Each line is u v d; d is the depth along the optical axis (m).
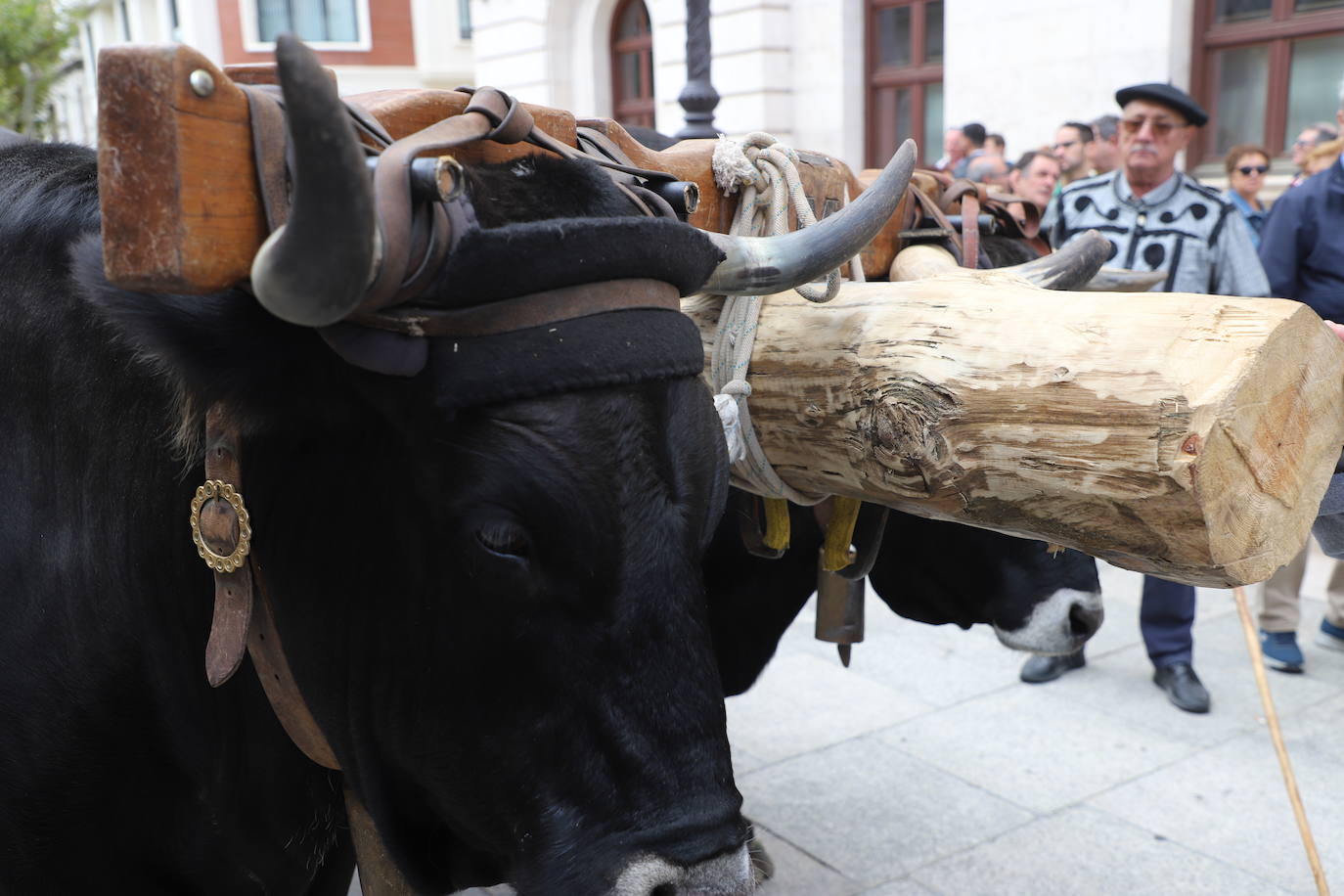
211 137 1.05
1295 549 1.28
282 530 1.36
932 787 3.49
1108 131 6.13
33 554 1.56
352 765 1.41
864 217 1.47
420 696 1.28
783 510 2.12
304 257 0.96
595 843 1.23
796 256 1.45
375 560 1.28
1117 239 4.18
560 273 1.18
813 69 10.42
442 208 1.14
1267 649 4.41
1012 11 8.59
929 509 1.51
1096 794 3.44
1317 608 5.02
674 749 1.23
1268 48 7.73
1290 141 7.74
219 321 1.15
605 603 1.21
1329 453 1.33
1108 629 4.83
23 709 1.55
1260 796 3.41
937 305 1.50
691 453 1.28
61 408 1.54
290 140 1.11
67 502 1.54
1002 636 2.73
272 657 1.46
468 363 1.16
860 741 3.80
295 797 1.64
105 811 1.60
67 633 1.54
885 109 10.34
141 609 1.53
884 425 1.48
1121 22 8.05
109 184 1.05
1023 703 4.09
